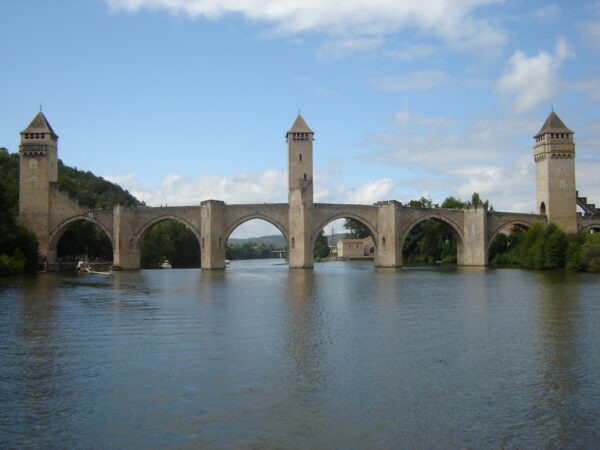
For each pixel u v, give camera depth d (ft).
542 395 56.54
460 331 90.43
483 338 84.48
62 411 52.65
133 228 299.58
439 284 184.96
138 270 302.45
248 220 298.35
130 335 88.53
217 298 142.31
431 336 86.02
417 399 55.36
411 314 110.01
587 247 259.60
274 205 296.92
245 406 53.57
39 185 295.28
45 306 126.31
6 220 258.57
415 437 46.32
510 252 320.91
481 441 45.55
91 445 45.03
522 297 140.56
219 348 77.87
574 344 80.07
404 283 190.60
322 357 72.18
